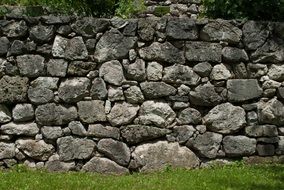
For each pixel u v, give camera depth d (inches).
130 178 239.8
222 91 263.6
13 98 253.4
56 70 254.4
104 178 242.5
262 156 268.2
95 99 256.4
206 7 299.6
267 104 267.7
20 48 253.9
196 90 261.1
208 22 261.6
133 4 341.1
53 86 254.4
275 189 220.2
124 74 257.3
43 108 254.4
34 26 254.1
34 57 253.9
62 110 255.0
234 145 265.0
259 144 268.2
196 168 261.0
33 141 255.0
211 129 263.9
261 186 223.9
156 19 258.5
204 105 262.7
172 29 258.5
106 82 256.5
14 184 223.5
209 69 261.7
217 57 262.2
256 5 277.0
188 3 365.7
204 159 263.9
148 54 257.6
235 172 246.4
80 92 255.0
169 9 361.1
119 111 256.5
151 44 258.1
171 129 260.4
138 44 257.8
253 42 265.1
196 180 232.1
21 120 254.8
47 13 276.7
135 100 257.6
